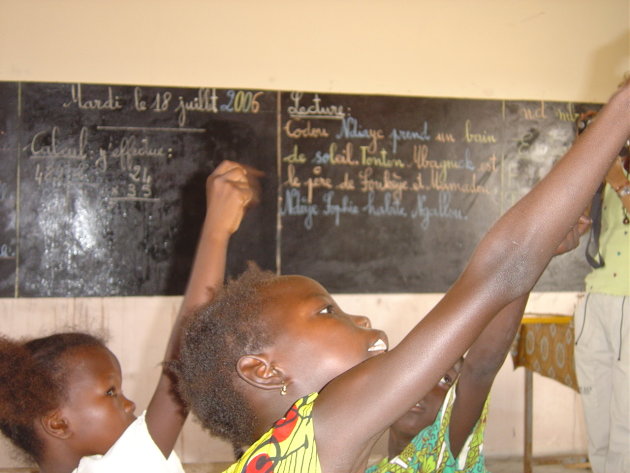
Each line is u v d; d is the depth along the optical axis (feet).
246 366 1.84
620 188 6.97
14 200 11.81
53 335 2.78
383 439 9.87
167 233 12.15
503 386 13.15
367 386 1.59
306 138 12.50
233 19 12.39
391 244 12.67
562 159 1.59
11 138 11.80
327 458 1.61
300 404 1.69
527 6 13.08
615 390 7.79
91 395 2.63
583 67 13.23
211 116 12.28
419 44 12.84
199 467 12.16
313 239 12.48
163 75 12.21
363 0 12.70
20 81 11.84
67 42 11.97
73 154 11.94
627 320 7.57
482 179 12.91
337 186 12.55
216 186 2.90
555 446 13.19
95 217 11.99
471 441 2.57
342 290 12.55
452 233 12.82
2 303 11.79
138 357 12.09
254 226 12.34
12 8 11.85
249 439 1.94
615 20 13.29
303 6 12.56
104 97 12.02
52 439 2.62
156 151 12.14
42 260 11.88
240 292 1.97
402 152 12.72
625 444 7.67
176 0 12.23
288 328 1.84
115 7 12.09
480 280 1.55
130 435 2.65
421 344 1.56
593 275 8.15
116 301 12.07
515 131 13.03
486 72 13.00
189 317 2.17
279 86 12.49
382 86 12.73
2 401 2.57
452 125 12.86
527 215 1.54
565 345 9.50
